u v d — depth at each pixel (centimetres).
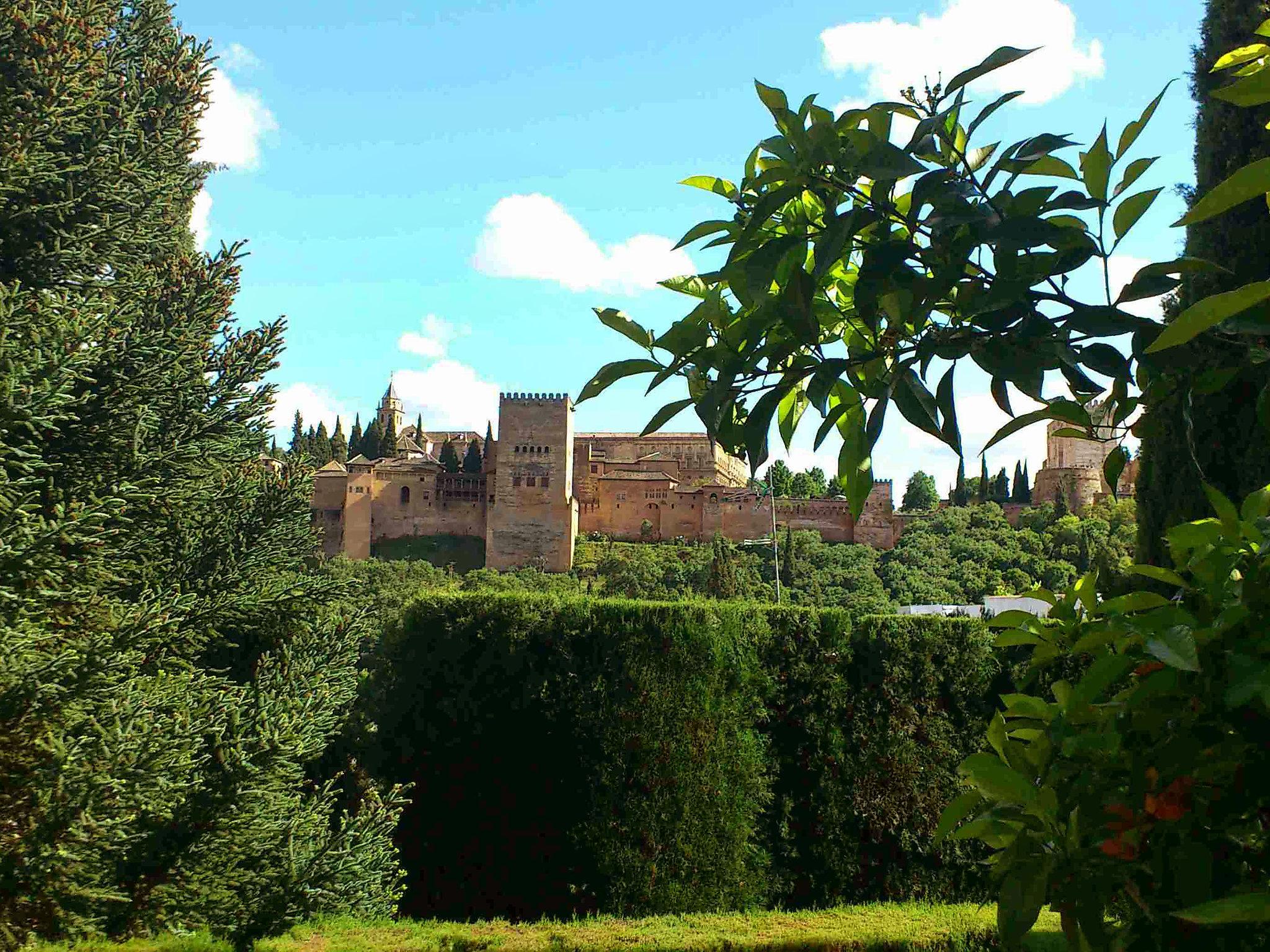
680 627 851
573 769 828
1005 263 163
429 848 829
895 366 175
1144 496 693
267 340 667
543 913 806
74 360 479
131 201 621
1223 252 630
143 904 524
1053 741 172
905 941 652
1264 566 164
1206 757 150
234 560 672
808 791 855
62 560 499
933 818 850
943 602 5850
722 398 178
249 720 566
